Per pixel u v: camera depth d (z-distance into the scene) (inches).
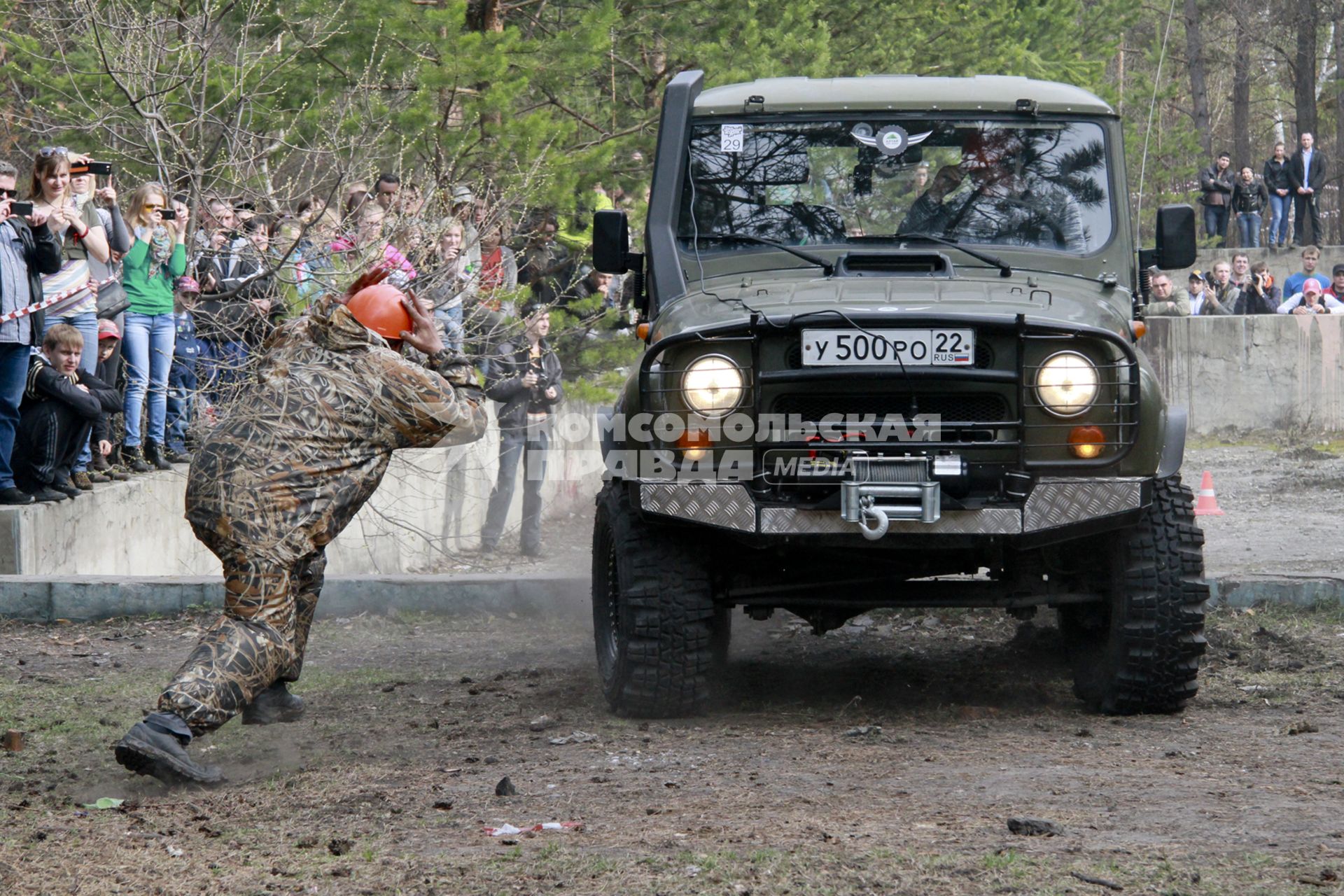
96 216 563.2
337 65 745.6
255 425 280.7
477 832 241.4
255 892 211.0
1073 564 343.9
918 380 309.3
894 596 337.7
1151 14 2365.9
